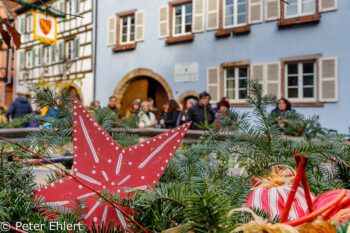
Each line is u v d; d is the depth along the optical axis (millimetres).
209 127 811
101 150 675
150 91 14102
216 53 11484
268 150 755
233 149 754
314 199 669
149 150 700
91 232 602
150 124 5988
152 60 12984
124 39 14031
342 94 9312
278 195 700
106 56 14289
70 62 15469
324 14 9602
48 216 635
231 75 11344
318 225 462
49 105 806
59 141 788
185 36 11961
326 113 9523
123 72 13781
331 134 833
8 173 702
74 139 666
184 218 542
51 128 785
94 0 14633
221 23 11398
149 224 562
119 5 13891
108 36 14172
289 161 703
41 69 16969
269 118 823
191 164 754
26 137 769
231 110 817
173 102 7156
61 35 15898
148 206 555
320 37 9664
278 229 431
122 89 13812
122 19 14109
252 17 10750
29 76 17969
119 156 682
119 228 587
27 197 652
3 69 19250
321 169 934
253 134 774
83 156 666
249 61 10797
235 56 11102
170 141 714
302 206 673
